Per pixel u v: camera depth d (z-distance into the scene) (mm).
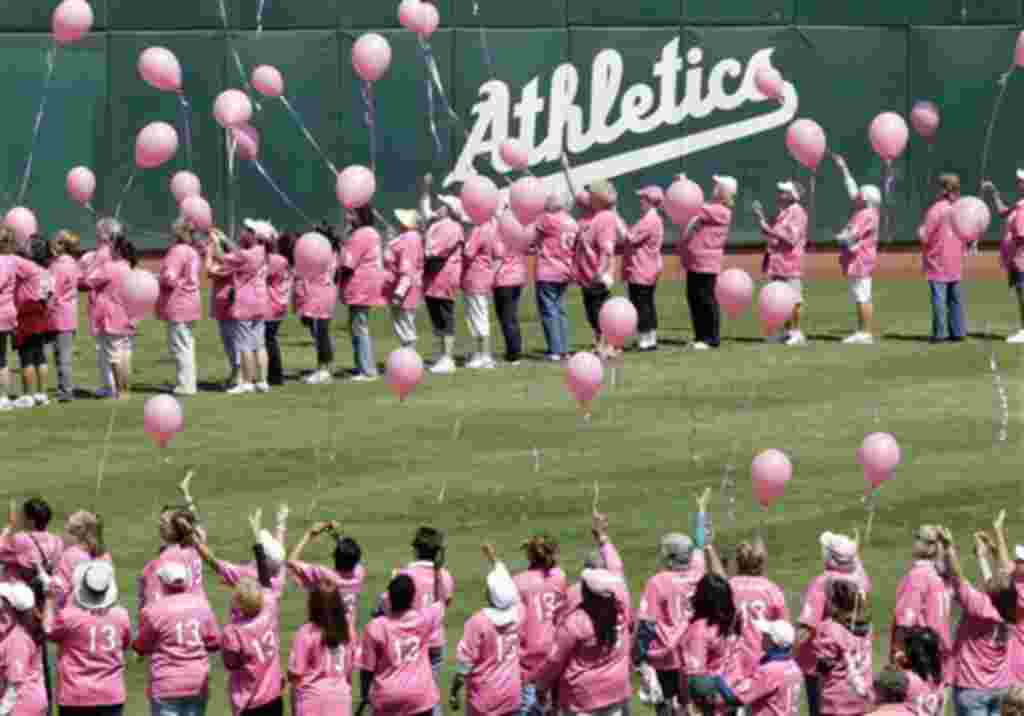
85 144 50406
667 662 23172
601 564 22781
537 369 40844
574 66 52031
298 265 35000
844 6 52938
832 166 53219
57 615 22438
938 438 34750
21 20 50000
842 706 21984
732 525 30391
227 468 33375
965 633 23297
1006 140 53750
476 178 36438
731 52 52625
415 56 51281
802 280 52875
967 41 53531
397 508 31281
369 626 22000
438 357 42375
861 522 30625
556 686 22516
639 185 52562
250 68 50750
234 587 23000
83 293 50281
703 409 36938
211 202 50781
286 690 25891
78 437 35500
